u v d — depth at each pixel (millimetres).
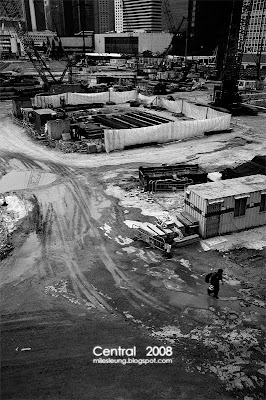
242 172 24422
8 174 28891
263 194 19484
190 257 17375
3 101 65375
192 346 11969
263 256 17344
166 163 31234
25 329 12711
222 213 18797
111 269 16453
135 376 10766
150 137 36875
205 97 68500
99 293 14766
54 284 15383
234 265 16672
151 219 21000
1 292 14859
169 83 85062
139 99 60656
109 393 10234
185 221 19109
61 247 18297
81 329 12703
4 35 167250
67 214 21875
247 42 132500
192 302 14211
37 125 42344
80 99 57125
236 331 12656
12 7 98000
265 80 88938
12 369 11039
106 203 23406
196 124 39562
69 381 10625
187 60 153875
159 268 16516
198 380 10656
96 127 39562
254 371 10984
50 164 31359
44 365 11180
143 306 13984
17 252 17859
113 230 19953
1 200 23438
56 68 133750
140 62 155125
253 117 52188
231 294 14664
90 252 17859
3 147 36625
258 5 123750
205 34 158625
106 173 28969
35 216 21578
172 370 10969
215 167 29984
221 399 10055
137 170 29578
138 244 18578
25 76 87375
